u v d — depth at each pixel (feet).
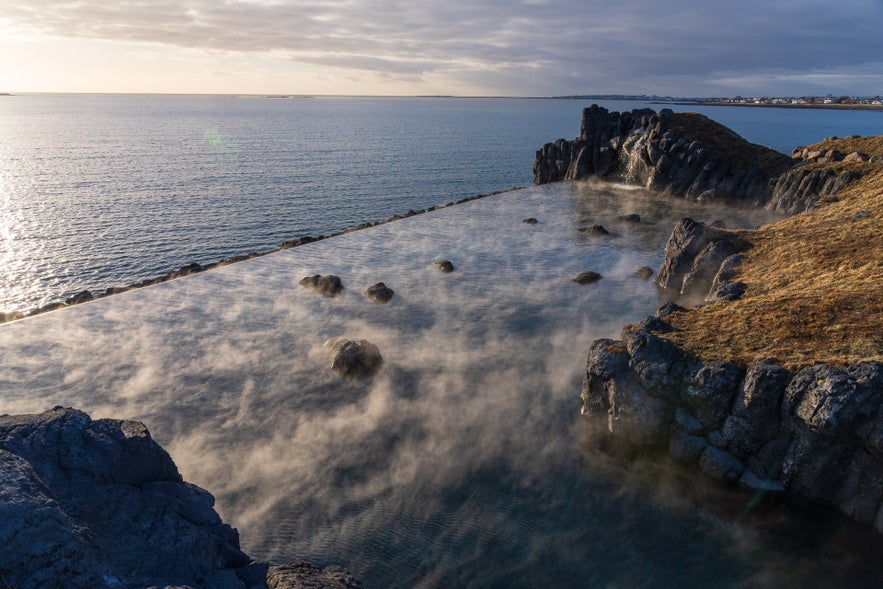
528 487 98.78
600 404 112.88
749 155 362.53
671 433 103.76
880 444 80.02
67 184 467.11
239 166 581.94
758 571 79.87
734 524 88.89
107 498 52.95
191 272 220.84
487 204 347.77
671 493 96.37
